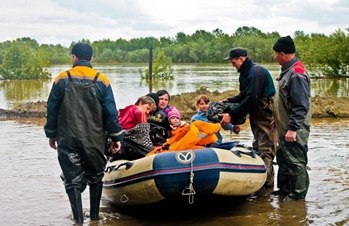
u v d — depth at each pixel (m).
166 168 5.10
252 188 5.68
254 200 6.11
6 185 6.84
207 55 95.62
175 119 6.38
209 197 5.59
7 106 17.53
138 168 5.30
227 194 5.46
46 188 6.72
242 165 5.49
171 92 22.61
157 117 6.61
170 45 119.44
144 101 6.28
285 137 5.88
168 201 5.51
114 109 5.23
